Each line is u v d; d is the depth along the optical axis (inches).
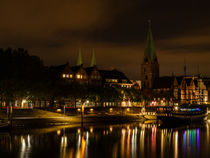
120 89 5502.0
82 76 5408.5
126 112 4923.7
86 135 2664.9
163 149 2086.6
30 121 3196.4
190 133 3029.0
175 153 1961.1
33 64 3078.2
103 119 4003.4
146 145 2233.0
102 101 4980.3
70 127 3243.1
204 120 4773.6
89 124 3666.3
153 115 4731.8
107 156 1830.7
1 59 2869.1
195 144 2313.0
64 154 1855.3
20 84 2906.0
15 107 4109.3
